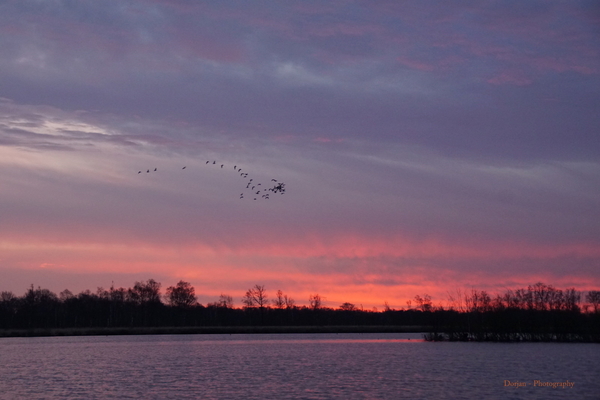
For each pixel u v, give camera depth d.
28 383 48.41
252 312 177.75
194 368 58.78
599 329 88.00
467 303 95.19
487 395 41.09
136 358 71.38
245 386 45.62
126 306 179.38
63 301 182.00
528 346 80.81
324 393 42.12
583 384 45.66
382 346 87.12
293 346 92.06
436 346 83.44
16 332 128.00
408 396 40.78
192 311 181.38
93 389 44.78
